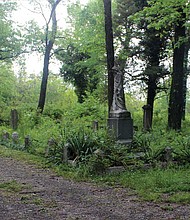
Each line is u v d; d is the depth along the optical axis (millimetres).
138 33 22922
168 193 7742
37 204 6770
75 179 9289
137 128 20406
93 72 31391
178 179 8781
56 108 28812
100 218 5977
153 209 6555
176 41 18797
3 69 35938
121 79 13633
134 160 10594
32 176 9695
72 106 28828
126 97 33719
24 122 21703
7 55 28422
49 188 8234
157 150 11430
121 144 11797
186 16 16797
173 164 10812
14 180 8992
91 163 9820
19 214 6094
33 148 14203
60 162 11102
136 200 7207
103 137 11367
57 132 16250
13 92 37719
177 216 6121
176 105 19094
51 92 43750
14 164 11672
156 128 19984
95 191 8023
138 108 36219
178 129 18609
